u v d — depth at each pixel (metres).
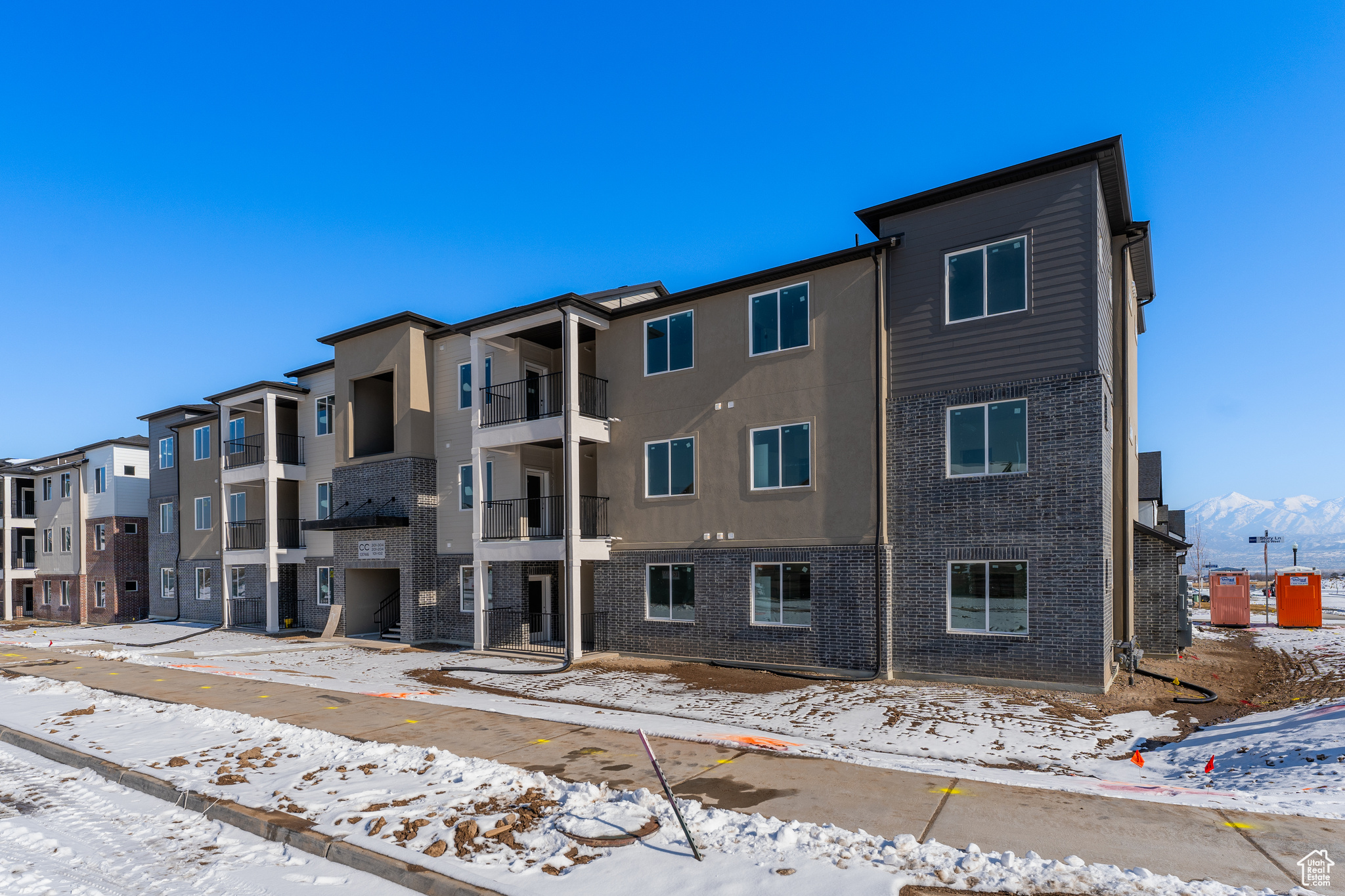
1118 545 16.08
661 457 19.02
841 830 6.19
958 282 15.20
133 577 38.47
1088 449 13.59
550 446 21.67
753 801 7.09
